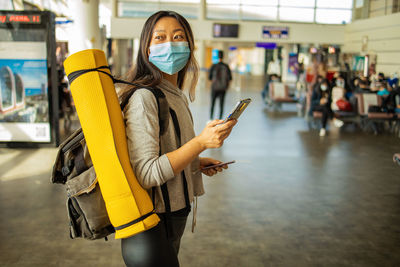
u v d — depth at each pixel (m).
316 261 3.14
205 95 18.69
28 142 7.07
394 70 18.94
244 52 49.00
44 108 7.00
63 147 1.46
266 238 3.55
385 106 10.16
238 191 4.93
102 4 26.22
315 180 5.52
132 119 1.40
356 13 24.84
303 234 3.66
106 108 1.33
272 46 25.58
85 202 1.43
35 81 6.93
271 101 14.22
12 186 4.93
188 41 1.58
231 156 6.85
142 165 1.34
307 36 25.84
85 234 1.49
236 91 21.72
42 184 5.02
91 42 10.88
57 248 3.28
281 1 25.70
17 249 3.25
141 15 25.44
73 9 10.80
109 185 1.32
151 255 1.42
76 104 1.35
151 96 1.44
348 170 6.11
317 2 25.59
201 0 25.47
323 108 9.30
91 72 1.34
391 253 3.31
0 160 6.21
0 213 4.04
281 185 5.23
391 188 5.21
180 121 1.61
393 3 20.08
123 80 1.53
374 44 21.14
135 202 1.33
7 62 6.84
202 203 4.44
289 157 6.90
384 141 8.71
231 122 1.39
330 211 4.30
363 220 4.06
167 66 1.54
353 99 10.74
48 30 6.77
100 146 1.32
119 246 3.34
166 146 1.52
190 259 3.12
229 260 3.12
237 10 25.91
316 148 7.75
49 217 3.95
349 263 3.12
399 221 4.05
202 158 1.91
